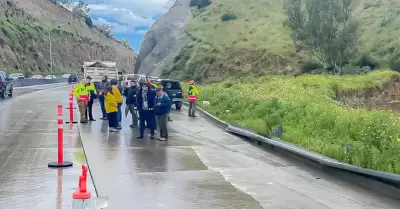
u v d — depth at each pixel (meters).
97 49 137.25
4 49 81.25
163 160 12.79
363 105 44.66
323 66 59.09
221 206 8.48
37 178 10.31
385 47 61.66
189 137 17.75
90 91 21.61
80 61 119.12
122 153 13.66
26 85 62.78
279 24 71.31
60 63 106.88
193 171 11.51
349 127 15.98
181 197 9.05
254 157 14.05
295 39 62.19
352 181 10.88
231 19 76.44
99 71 50.97
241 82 53.66
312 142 14.90
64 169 11.27
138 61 82.69
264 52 63.88
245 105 25.25
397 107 44.19
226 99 29.53
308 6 60.44
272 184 10.43
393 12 68.44
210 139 17.48
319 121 17.39
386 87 49.16
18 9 103.88
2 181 10.02
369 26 67.88
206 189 9.73
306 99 28.44
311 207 8.58
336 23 59.12
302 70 59.66
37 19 115.81
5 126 19.38
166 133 16.55
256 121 19.81
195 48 71.06
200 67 65.94
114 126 18.55
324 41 58.53
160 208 8.29
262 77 55.41
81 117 20.95
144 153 13.80
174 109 30.30
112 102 18.38
